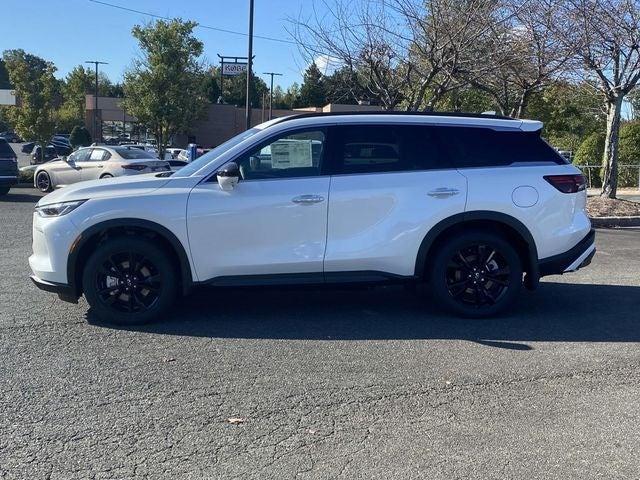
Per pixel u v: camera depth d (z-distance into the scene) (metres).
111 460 3.60
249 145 6.07
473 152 6.36
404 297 7.25
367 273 6.14
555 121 29.61
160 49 37.19
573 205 6.42
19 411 4.18
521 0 12.52
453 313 6.39
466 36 12.09
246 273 6.00
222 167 6.02
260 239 5.97
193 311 6.55
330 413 4.21
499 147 6.41
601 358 5.31
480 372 4.96
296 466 3.57
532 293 7.57
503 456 3.71
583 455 3.74
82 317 6.24
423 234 6.13
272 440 3.85
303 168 6.11
